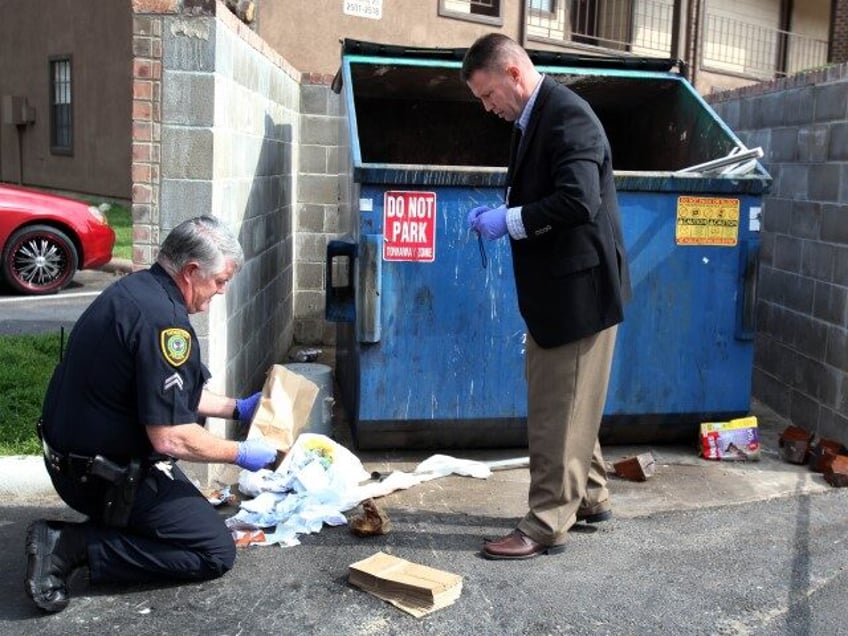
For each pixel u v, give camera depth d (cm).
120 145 1581
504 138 653
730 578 339
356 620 307
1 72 1966
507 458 474
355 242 461
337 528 384
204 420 384
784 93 562
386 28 1183
